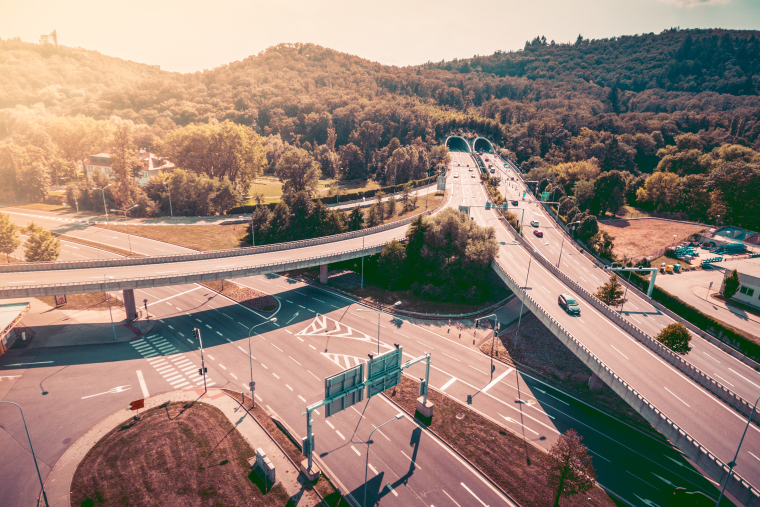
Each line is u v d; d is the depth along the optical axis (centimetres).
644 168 19550
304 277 9669
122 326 7138
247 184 15600
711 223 13150
